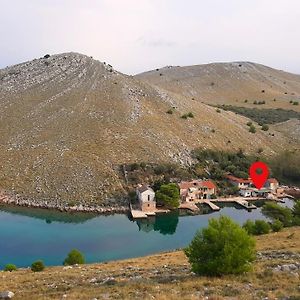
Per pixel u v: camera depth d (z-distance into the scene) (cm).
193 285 3109
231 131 18512
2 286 4038
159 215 11800
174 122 17650
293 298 2614
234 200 13362
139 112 17612
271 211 9825
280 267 3600
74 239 9588
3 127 16450
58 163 14038
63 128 16112
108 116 16962
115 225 10900
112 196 12756
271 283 3062
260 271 3478
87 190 12912
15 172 13750
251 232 7600
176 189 12438
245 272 3412
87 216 11650
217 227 3625
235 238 3481
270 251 4866
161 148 15425
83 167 13825
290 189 14688
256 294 2761
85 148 14812
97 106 17738
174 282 3384
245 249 3447
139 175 13762
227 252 3400
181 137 16600
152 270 4431
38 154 14575
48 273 4947
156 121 17250
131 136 15788
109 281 3703
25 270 5847
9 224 10644
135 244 9319
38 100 18500
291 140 19750
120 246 9150
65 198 12544
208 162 15612
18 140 15525
